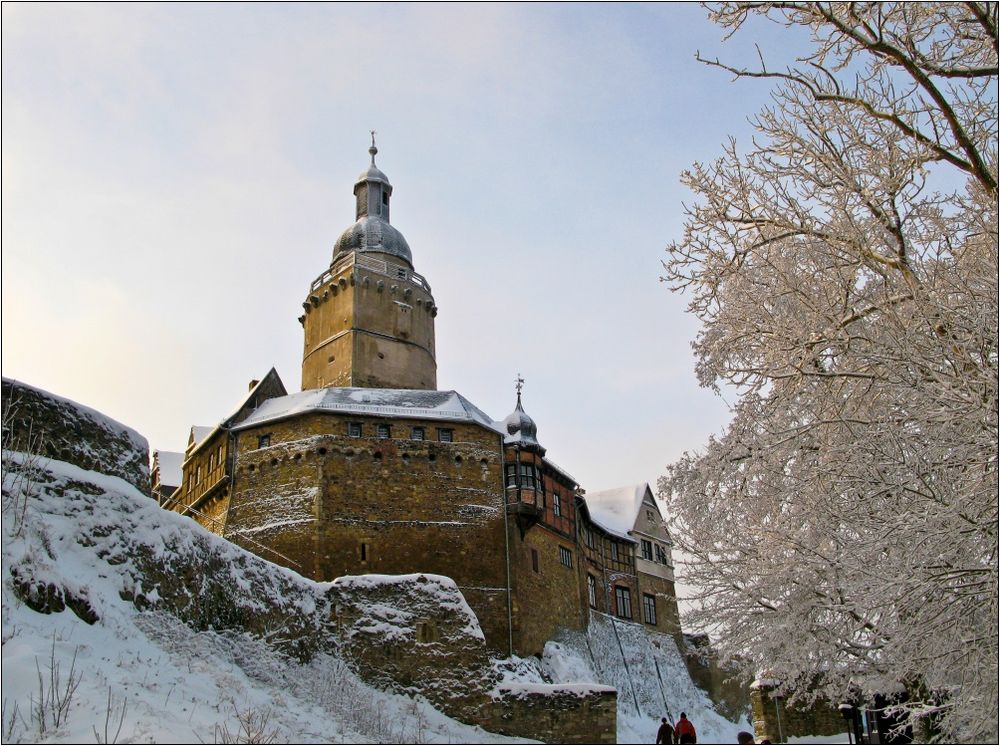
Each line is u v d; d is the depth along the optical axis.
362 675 31.94
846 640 14.62
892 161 13.20
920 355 12.42
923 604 12.15
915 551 11.73
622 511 64.50
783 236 14.08
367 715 28.00
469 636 33.41
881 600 12.12
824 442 13.95
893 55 13.02
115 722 14.31
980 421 11.57
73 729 13.63
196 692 19.83
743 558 16.06
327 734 22.44
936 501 12.01
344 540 41.66
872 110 13.45
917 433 12.36
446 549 42.59
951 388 11.76
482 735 31.06
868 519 13.08
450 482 44.03
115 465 27.48
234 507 43.94
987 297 12.41
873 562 12.66
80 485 24.11
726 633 16.81
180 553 26.19
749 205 14.45
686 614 17.34
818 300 13.94
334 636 32.28
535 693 32.16
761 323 14.38
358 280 54.00
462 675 32.66
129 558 24.17
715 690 60.25
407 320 54.84
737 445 14.99
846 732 35.66
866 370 13.52
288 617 30.27
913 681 14.56
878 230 13.55
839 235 13.52
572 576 50.28
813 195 14.03
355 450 43.50
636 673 53.56
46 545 21.16
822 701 35.81
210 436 47.59
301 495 42.53
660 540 65.38
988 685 12.00
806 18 13.48
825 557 13.54
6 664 15.20
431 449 44.41
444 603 33.91
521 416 47.56
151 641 22.61
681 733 32.22
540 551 47.12
